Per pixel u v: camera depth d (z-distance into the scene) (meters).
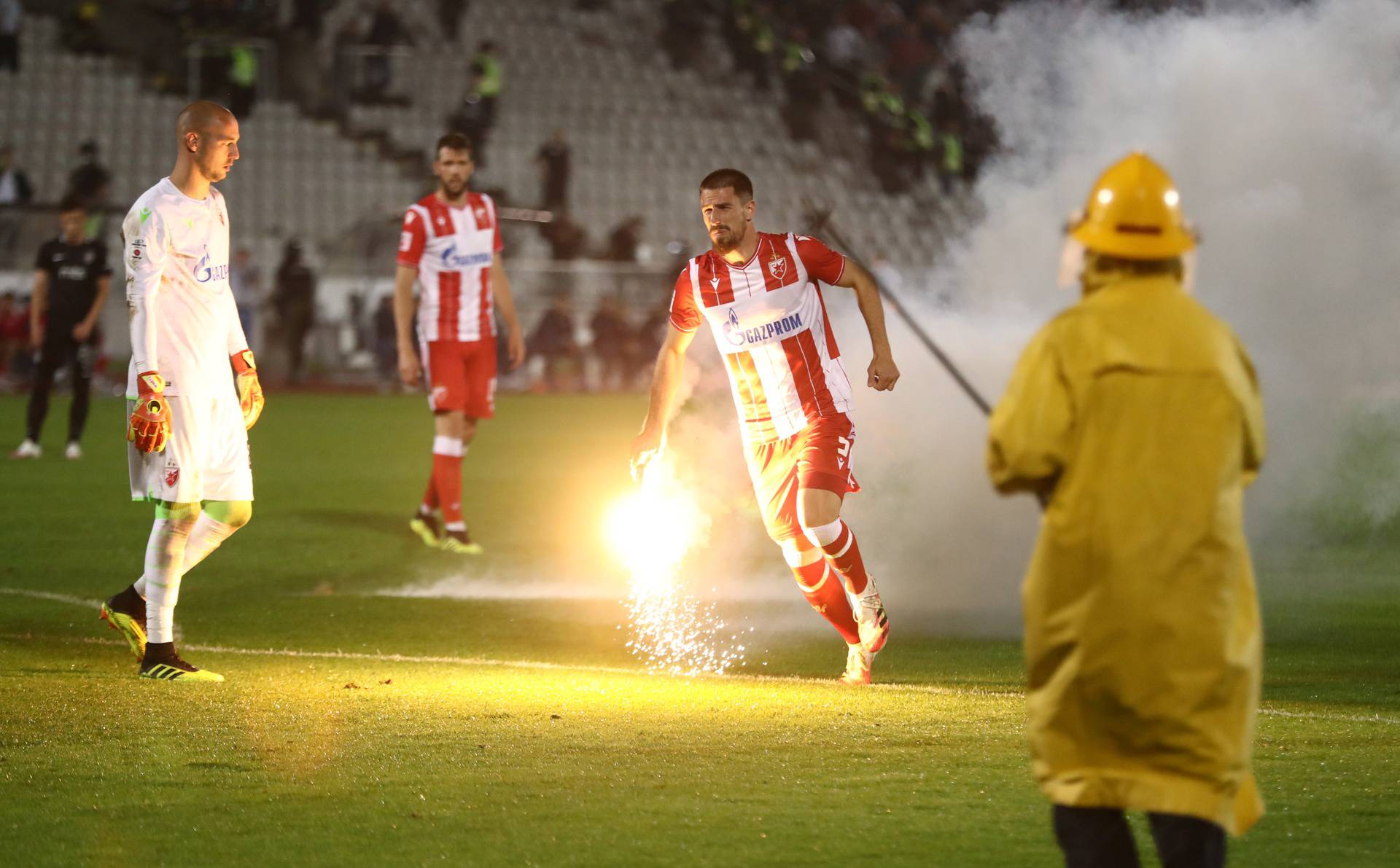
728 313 15.84
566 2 89.25
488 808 10.85
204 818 10.62
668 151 83.44
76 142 72.25
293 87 76.56
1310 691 15.56
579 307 65.94
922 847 9.99
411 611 20.50
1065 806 7.89
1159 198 8.09
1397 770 11.98
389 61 77.75
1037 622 7.88
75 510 29.08
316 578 23.08
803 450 15.83
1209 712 7.61
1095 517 7.71
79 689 14.91
